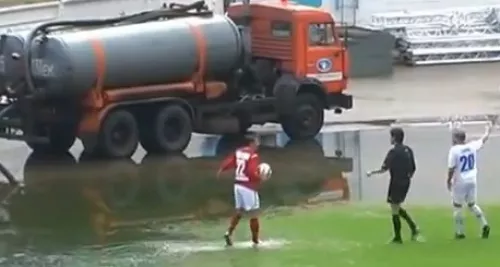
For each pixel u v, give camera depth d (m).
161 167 47.06
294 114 53.16
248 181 33.97
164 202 40.97
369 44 73.31
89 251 34.28
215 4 74.62
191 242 35.16
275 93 53.28
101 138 47.75
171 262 32.66
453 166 33.59
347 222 37.25
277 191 42.38
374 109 60.72
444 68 76.06
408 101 62.97
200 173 45.88
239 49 51.88
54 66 45.97
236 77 52.44
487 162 46.69
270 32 54.53
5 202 40.97
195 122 51.50
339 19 79.06
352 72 72.88
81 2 73.38
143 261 32.91
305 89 53.59
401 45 77.62
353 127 56.25
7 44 47.34
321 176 45.03
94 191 42.69
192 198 41.62
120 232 36.69
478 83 69.19
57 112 47.88
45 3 71.81
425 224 36.47
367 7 79.44
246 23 55.03
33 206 40.34
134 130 48.72
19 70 46.91
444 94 65.06
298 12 53.75
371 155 49.28
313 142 52.88
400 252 32.66
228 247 34.19
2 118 48.06
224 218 38.53
